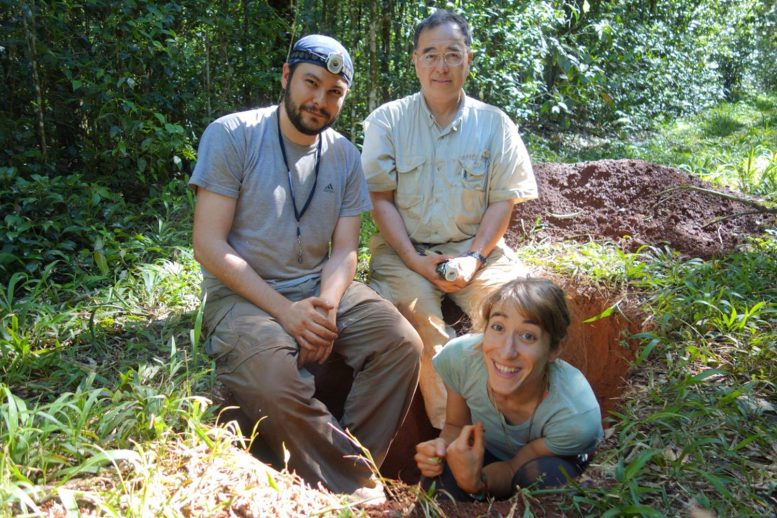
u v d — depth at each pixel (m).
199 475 2.42
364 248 4.58
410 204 3.78
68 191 4.64
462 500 2.71
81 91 5.22
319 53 3.01
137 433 2.59
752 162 6.77
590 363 3.93
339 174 3.31
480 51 6.65
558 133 9.65
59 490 2.13
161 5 5.46
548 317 2.60
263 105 6.48
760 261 4.14
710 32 13.98
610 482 2.58
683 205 5.10
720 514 2.40
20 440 2.35
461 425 3.04
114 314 3.63
